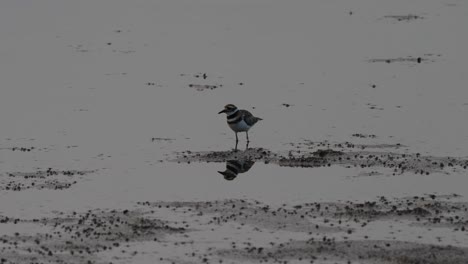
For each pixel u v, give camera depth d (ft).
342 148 90.99
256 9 195.31
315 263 57.82
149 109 110.22
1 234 63.62
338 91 119.65
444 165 83.25
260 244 61.52
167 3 202.90
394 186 76.38
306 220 66.85
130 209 70.18
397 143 92.53
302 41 158.92
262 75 131.03
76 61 140.87
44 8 192.85
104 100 114.83
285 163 84.94
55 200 72.69
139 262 58.23
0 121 102.99
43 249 60.49
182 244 61.62
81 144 93.20
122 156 88.38
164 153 89.71
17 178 79.82
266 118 105.50
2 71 132.57
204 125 102.42
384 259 58.23
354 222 66.28
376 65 136.87
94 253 59.82
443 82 124.06
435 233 63.57
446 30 166.50
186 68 136.36
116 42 157.38
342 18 183.52
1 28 169.27
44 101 113.80
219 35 164.55
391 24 174.81
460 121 102.01
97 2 203.51
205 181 78.84
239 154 88.89
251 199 73.00
